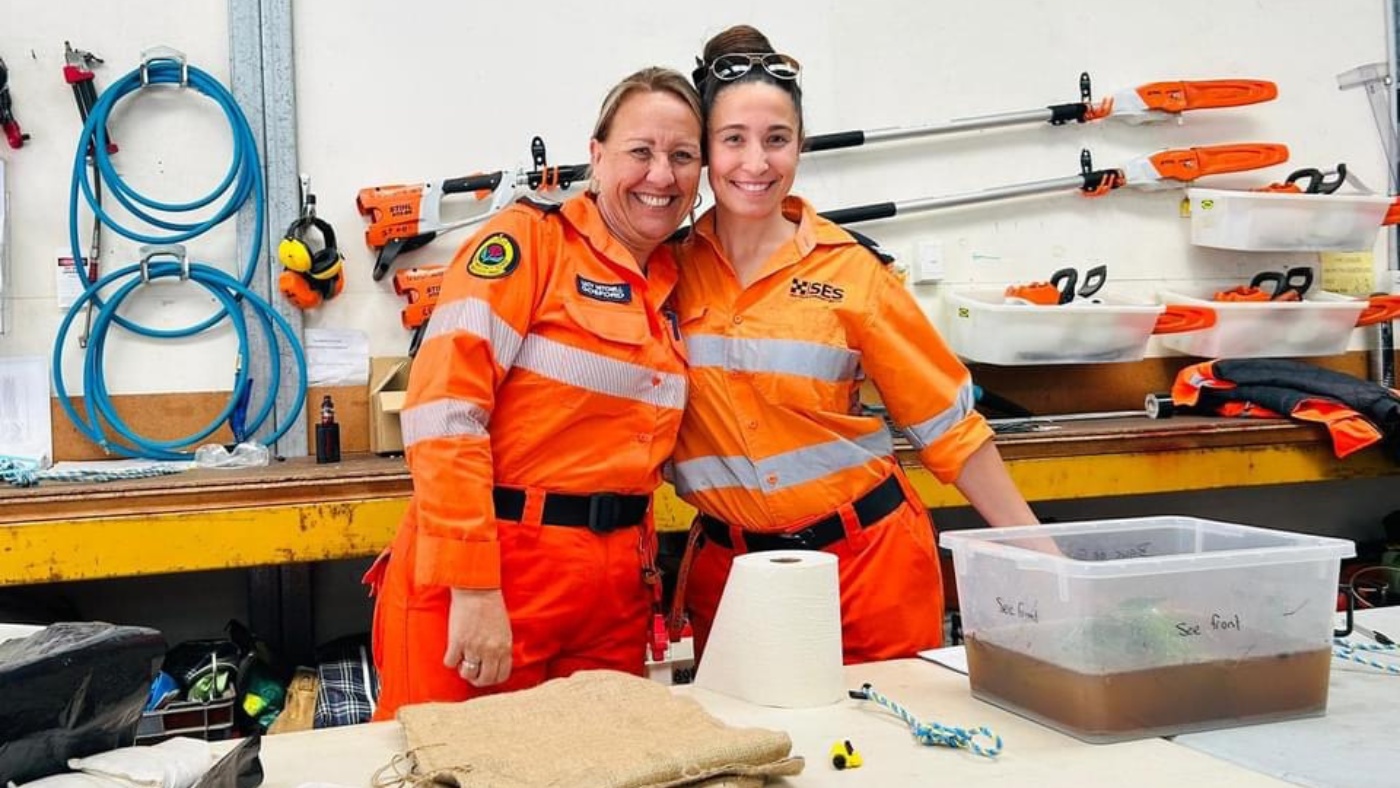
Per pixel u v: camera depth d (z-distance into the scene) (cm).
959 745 111
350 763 109
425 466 153
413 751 102
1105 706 112
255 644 246
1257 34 346
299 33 271
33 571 201
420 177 280
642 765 95
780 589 127
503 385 163
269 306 262
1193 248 338
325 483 215
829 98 308
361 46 276
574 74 290
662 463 174
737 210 169
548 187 279
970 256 318
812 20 306
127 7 263
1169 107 322
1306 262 349
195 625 267
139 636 101
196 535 208
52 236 262
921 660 148
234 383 269
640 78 163
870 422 181
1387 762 104
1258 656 117
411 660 163
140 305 264
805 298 175
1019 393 319
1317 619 118
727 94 166
